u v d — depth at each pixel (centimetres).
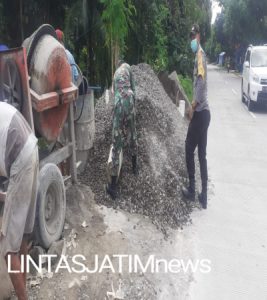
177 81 997
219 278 348
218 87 2120
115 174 423
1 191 269
